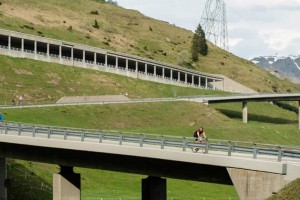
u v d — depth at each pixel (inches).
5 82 5157.5
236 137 4512.8
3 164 2231.8
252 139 4554.6
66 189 1915.6
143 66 7283.5
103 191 2630.4
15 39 6151.6
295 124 6441.9
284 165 1273.4
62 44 6294.3
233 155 1451.8
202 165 1517.0
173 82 7175.2
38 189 2431.1
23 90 5103.3
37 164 2829.7
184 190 2751.0
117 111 4808.1
